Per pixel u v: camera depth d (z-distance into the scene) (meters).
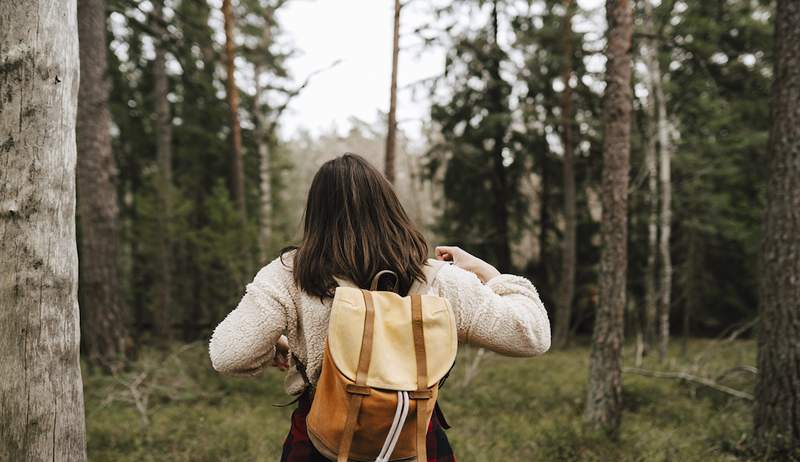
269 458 4.52
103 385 6.94
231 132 12.18
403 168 19.69
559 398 7.27
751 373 7.41
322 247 1.50
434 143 17.06
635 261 15.77
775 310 4.27
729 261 17.08
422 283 1.52
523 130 16.38
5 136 1.80
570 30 13.36
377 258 1.49
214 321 10.16
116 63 13.55
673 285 16.58
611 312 5.47
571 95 14.45
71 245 1.94
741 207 14.09
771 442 4.20
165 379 7.20
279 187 21.56
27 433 1.83
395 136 9.84
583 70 13.60
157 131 15.27
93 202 7.98
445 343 1.37
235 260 9.73
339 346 1.33
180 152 16.64
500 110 16.39
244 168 17.58
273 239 9.72
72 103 1.95
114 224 8.16
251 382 7.50
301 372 1.53
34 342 1.84
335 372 1.31
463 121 16.55
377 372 1.31
